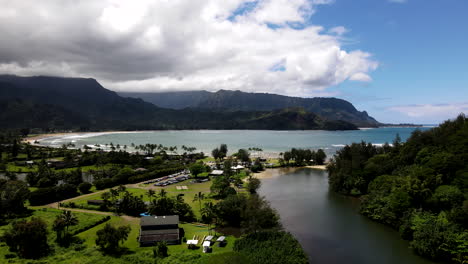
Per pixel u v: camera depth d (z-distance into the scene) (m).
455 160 120.81
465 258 82.75
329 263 91.06
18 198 129.25
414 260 91.69
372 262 91.19
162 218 108.50
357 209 144.38
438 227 93.12
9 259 86.31
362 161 188.25
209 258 81.06
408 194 115.81
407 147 166.25
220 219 123.50
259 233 104.75
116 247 95.88
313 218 131.62
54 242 99.44
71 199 156.75
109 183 188.75
